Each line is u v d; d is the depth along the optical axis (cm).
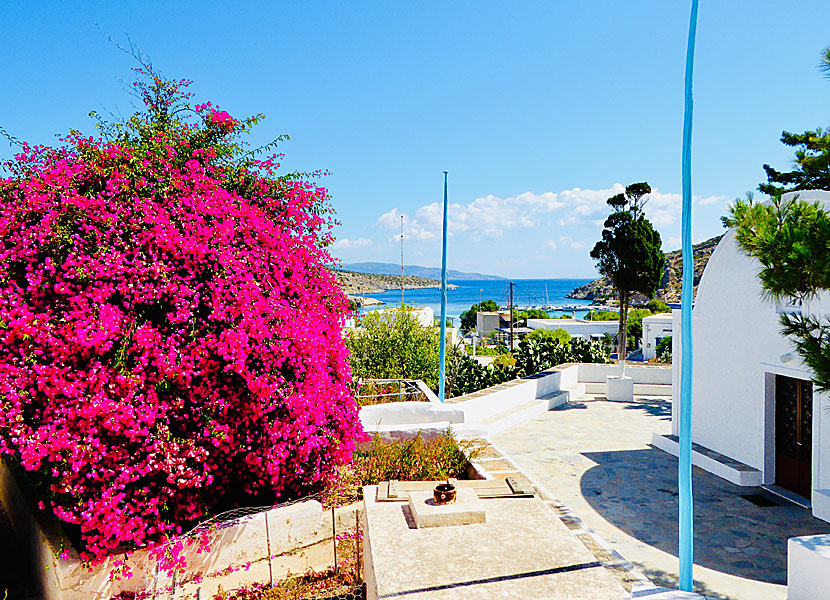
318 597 608
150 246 623
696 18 610
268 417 645
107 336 561
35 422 546
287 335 656
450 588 414
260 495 714
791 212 616
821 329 635
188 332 622
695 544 827
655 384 2227
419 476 806
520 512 568
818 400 938
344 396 745
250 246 708
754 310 1104
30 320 559
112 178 662
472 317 8806
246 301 639
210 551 608
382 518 552
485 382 2048
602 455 1316
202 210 682
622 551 802
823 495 916
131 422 549
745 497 1024
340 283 845
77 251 598
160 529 581
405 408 1155
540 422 1670
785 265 600
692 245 620
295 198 816
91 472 544
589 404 1959
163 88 815
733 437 1171
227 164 810
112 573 571
